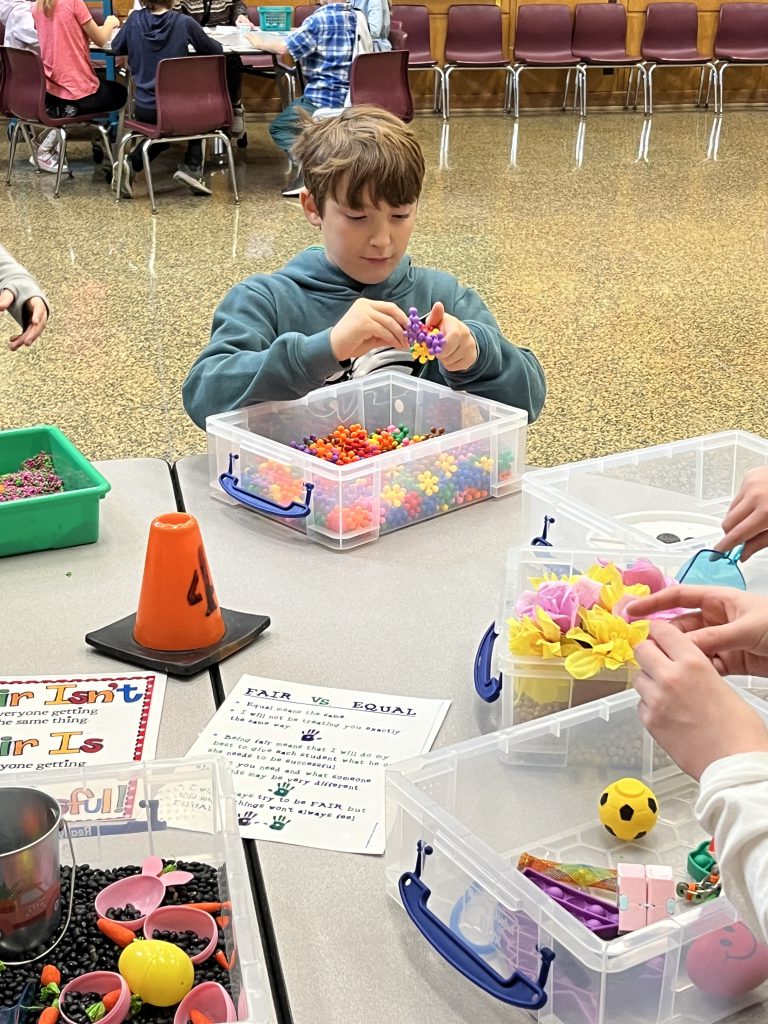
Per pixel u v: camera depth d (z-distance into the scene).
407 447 1.58
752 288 4.62
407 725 1.17
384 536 1.58
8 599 1.41
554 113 8.65
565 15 8.16
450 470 1.63
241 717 1.18
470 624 1.36
